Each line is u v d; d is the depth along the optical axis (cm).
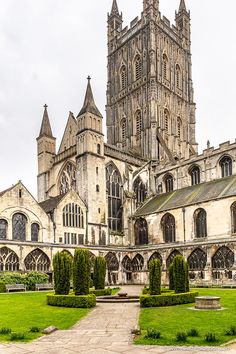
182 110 11825
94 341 1988
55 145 10138
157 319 2619
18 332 2178
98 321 2667
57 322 2631
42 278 6069
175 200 8275
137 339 1989
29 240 6950
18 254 6372
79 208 7938
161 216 8038
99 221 8281
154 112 10562
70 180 9138
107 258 7650
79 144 8681
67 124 10100
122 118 11638
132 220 8775
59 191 9450
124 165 9462
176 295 3525
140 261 7862
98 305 3641
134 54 11488
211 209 7069
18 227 6912
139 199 9556
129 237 8681
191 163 9019
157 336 1981
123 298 4116
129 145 11062
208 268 6444
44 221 7244
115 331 2281
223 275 6241
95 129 8712
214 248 6438
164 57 11488
